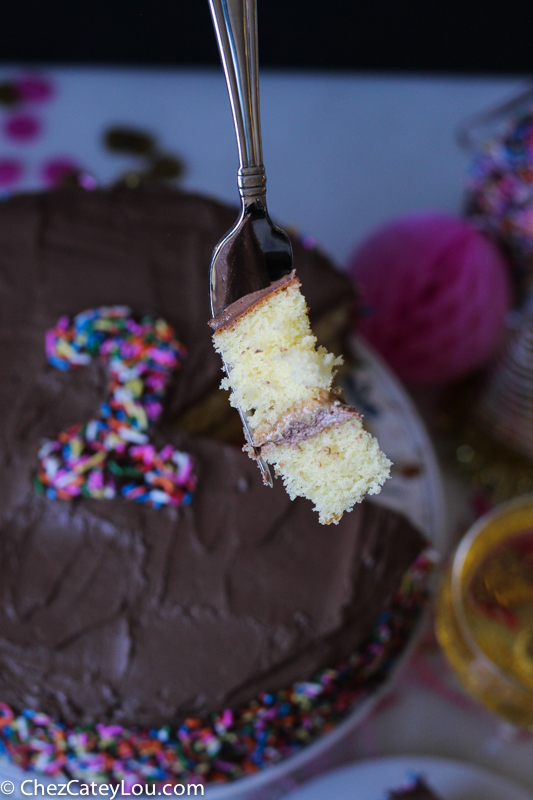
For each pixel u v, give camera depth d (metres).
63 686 0.47
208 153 0.66
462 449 0.61
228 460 0.50
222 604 0.48
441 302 0.57
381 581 0.49
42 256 0.53
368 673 0.52
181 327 0.52
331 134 0.67
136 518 0.49
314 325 0.55
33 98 0.67
